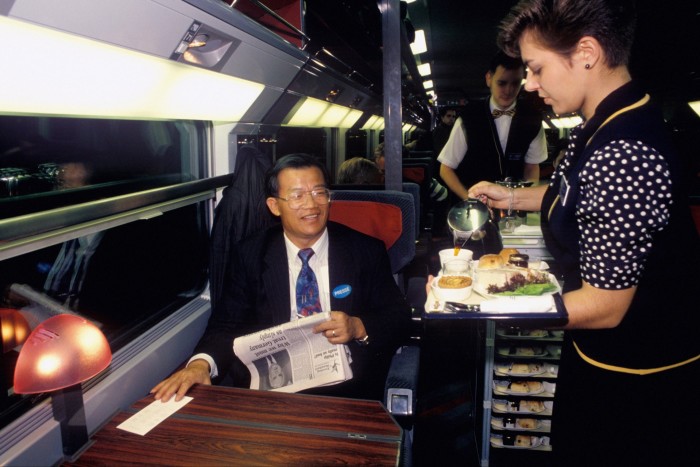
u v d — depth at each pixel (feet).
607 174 3.48
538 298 4.03
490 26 22.68
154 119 6.30
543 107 10.85
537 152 11.30
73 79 4.27
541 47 3.69
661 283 3.79
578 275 4.36
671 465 4.14
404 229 7.31
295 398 4.82
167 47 4.92
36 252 5.16
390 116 8.95
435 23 22.16
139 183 5.98
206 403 4.74
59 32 3.66
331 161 16.24
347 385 6.48
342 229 6.98
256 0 5.53
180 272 7.77
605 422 4.26
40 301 5.18
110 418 4.51
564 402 4.74
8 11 3.11
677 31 9.77
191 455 3.94
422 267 13.10
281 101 8.84
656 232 3.47
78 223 4.67
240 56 6.22
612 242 3.49
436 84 47.21
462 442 8.96
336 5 9.23
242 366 6.58
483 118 10.99
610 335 4.05
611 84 3.69
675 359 3.93
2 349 4.37
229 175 7.87
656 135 3.48
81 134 5.37
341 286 6.61
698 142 7.92
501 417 8.27
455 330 14.34
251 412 4.56
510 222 8.52
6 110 4.00
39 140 4.92
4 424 4.36
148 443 4.12
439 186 19.12
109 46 4.27
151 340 6.37
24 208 4.25
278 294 6.56
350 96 13.79
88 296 5.91
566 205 4.09
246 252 6.75
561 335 7.84
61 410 3.94
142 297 6.87
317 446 4.03
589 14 3.41
